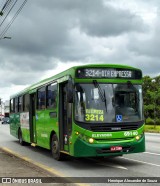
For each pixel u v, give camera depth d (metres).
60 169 12.71
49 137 15.76
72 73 12.86
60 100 14.30
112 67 13.06
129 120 12.85
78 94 12.69
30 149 20.45
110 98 12.82
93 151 12.32
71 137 12.80
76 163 14.17
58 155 14.79
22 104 22.28
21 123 22.64
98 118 12.56
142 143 12.94
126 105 12.98
